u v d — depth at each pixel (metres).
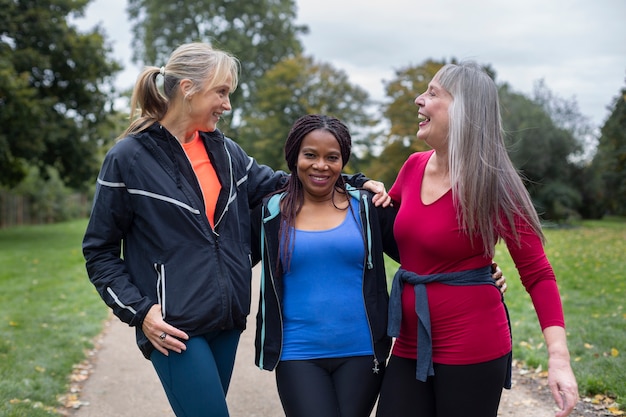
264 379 5.33
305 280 2.62
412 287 2.57
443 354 2.47
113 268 2.56
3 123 18.50
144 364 5.90
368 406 2.61
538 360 5.22
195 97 2.64
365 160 38.81
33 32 20.16
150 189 2.54
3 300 8.88
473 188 2.38
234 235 2.69
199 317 2.51
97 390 5.14
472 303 2.47
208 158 2.76
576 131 30.77
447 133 2.51
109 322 7.72
